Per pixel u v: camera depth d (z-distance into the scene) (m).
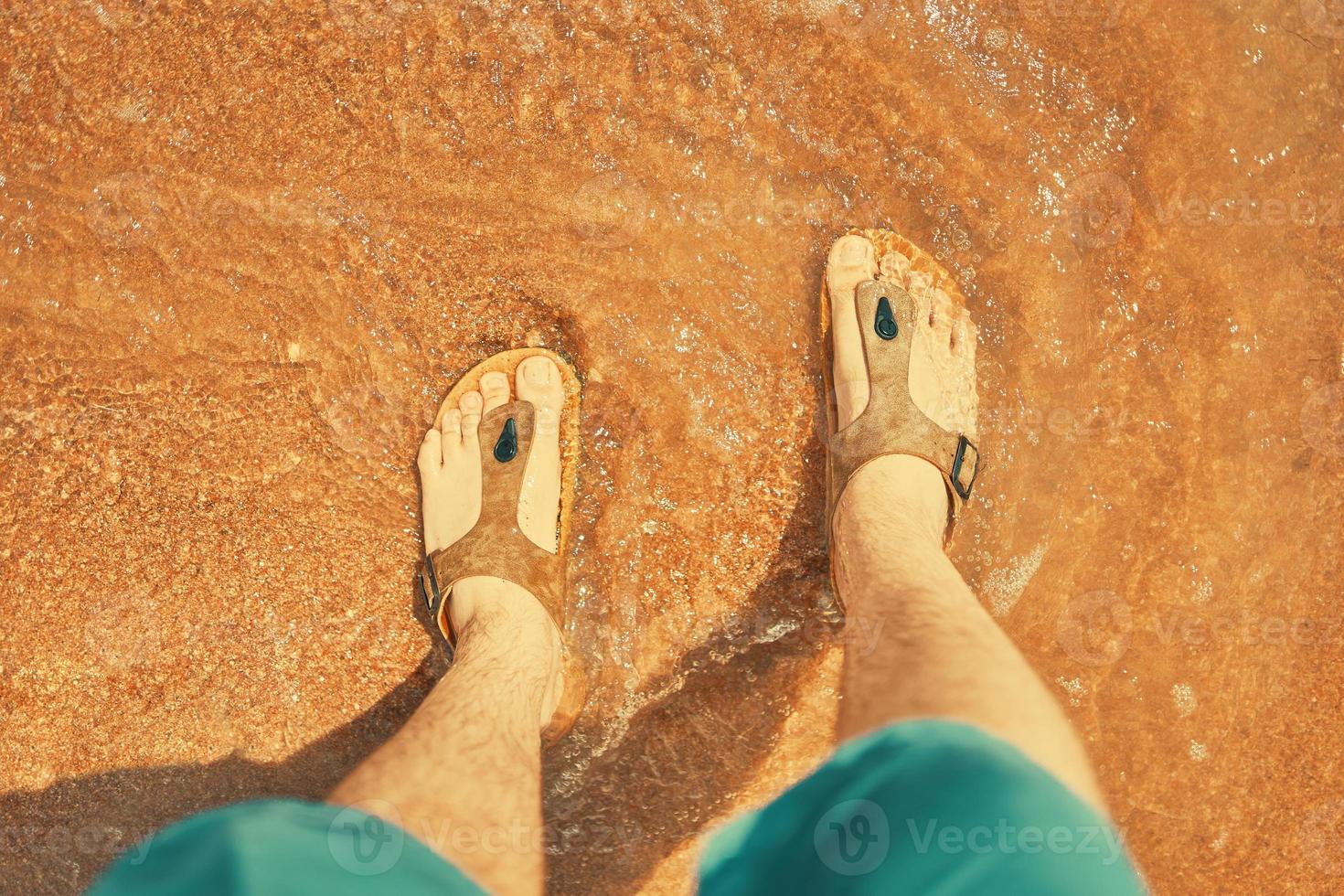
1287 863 1.93
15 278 2.04
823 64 2.01
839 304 2.00
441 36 2.02
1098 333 2.01
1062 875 0.99
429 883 1.17
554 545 1.97
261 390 2.03
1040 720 1.23
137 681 1.98
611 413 2.04
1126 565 1.99
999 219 2.02
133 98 2.04
